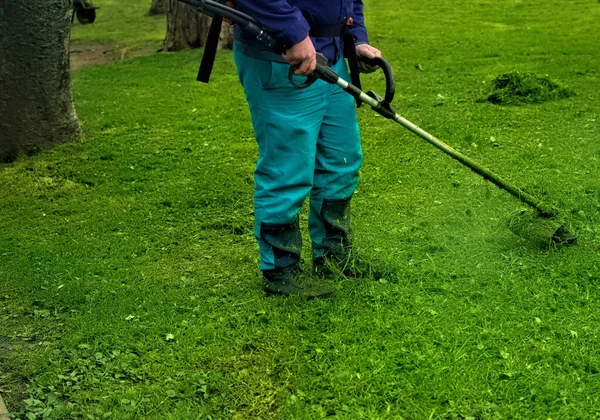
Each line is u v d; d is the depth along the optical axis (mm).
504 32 11180
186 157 5984
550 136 6008
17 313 3682
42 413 2924
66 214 4969
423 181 5176
